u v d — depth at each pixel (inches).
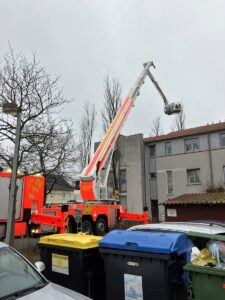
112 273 175.5
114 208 622.8
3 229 439.5
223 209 604.4
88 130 1077.8
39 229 483.5
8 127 419.8
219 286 151.0
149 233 175.6
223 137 1099.3
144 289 162.4
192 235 167.5
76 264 189.5
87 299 144.1
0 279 150.8
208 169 1107.3
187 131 1215.6
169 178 1206.9
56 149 525.7
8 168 456.1
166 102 831.7
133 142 1279.5
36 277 158.6
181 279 162.9
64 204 550.3
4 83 438.3
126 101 702.5
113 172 924.0
